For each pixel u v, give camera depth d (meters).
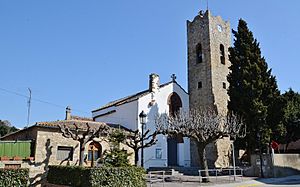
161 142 35.75
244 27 35.38
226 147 37.44
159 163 34.81
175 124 27.81
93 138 25.66
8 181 16.88
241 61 34.25
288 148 44.84
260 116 30.53
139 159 32.78
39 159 23.88
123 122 36.47
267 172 29.52
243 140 31.58
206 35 42.34
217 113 36.91
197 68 42.50
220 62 42.25
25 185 17.48
